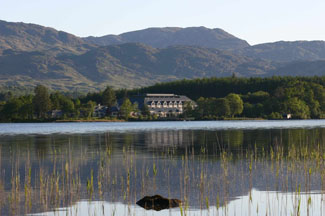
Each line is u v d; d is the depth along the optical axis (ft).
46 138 279.08
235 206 88.74
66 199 94.68
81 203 91.35
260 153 172.65
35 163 149.79
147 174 122.93
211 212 84.58
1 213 84.02
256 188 104.01
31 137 291.79
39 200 93.86
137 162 150.00
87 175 124.16
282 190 101.35
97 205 89.81
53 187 106.83
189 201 92.63
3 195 98.94
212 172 126.72
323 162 130.11
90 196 93.71
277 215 81.97
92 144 226.38
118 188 105.40
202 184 101.35
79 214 83.41
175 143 228.63
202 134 306.14
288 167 133.18
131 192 101.24
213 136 281.54
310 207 86.63
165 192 101.14
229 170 129.80
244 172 125.90
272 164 140.56
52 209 86.84
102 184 110.52
